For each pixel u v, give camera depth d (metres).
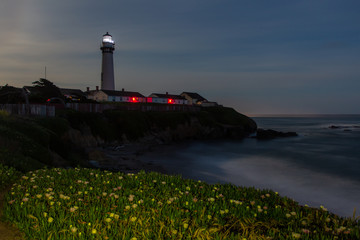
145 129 51.69
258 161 33.59
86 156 28.36
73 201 5.45
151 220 4.44
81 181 7.10
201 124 64.38
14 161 11.20
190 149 44.62
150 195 5.98
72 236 3.91
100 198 5.77
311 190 20.62
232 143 55.31
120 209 5.02
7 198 5.81
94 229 3.92
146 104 86.56
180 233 3.97
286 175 25.64
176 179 7.57
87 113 43.22
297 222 4.65
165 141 54.28
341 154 40.41
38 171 8.83
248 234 4.14
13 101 36.28
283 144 53.88
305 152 42.28
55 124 29.33
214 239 3.88
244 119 80.38
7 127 17.73
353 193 19.84
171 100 104.50
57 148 22.81
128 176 7.96
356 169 28.83
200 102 109.38
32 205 5.24
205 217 4.64
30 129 20.42
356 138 66.94
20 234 4.59
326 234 4.13
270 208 5.34
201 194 6.22
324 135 75.88
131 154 36.78
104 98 84.25
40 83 50.72
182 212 4.85
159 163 30.48
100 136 41.84
